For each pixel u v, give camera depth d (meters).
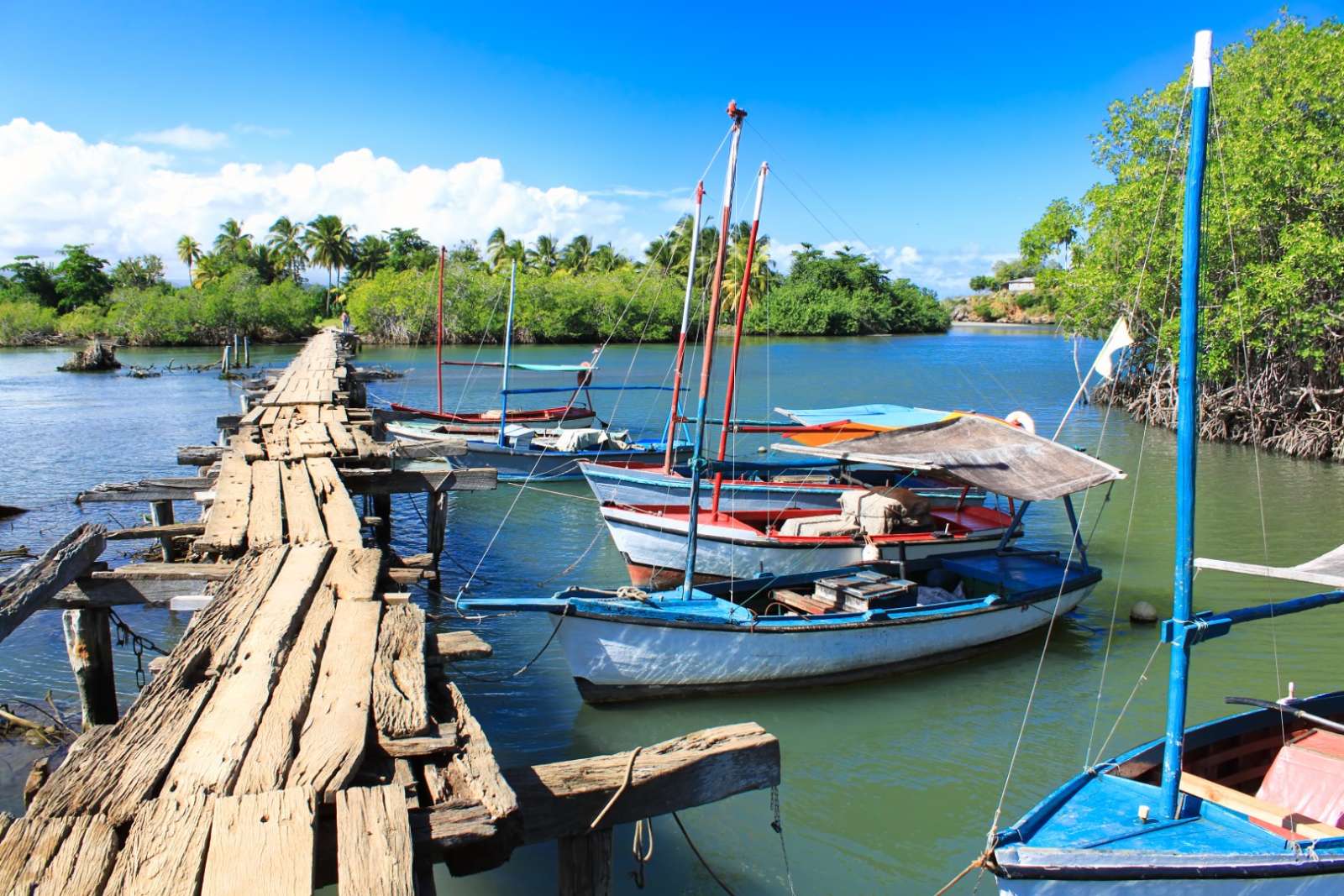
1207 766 9.26
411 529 21.69
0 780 9.49
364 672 6.28
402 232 107.12
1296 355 30.92
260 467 13.24
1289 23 31.36
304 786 4.71
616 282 89.62
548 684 13.11
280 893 3.86
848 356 73.88
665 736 11.70
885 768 11.08
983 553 16.66
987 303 150.25
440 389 31.64
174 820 4.37
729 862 9.20
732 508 20.33
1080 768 11.08
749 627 12.34
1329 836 7.48
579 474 26.66
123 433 33.44
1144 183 31.52
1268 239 29.38
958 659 14.07
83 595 8.75
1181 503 7.73
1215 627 7.81
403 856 4.14
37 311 86.56
